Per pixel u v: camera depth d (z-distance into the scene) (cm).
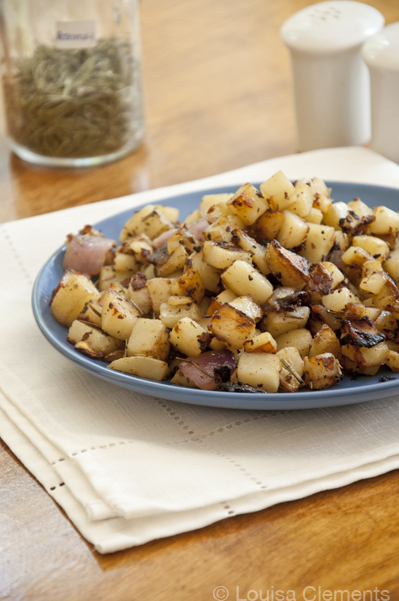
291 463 56
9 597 51
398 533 54
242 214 61
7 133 79
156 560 53
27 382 60
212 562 52
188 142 80
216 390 57
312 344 58
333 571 51
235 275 59
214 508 55
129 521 54
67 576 52
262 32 93
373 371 58
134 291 61
